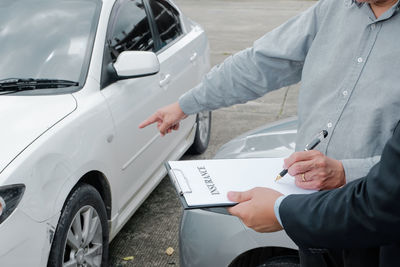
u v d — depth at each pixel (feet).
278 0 57.57
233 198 4.38
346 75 4.77
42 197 7.88
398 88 4.46
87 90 10.00
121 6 12.17
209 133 17.21
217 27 41.52
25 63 10.11
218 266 7.86
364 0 4.45
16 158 7.70
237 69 5.93
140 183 11.64
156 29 13.61
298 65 5.65
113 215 10.48
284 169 4.67
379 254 4.21
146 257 11.52
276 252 7.64
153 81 12.14
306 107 5.16
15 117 8.64
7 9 11.08
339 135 4.80
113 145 10.18
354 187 3.59
